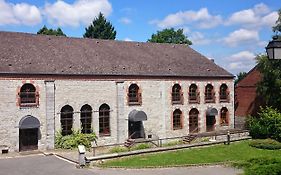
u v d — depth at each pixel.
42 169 22.45
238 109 48.09
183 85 37.97
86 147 31.36
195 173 21.28
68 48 35.09
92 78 32.31
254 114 45.66
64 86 30.94
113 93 33.59
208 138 36.34
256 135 36.44
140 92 35.12
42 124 30.02
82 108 32.12
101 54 36.03
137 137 35.34
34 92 29.66
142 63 36.88
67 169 22.44
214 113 39.91
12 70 28.53
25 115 29.20
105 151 29.75
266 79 40.50
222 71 41.75
